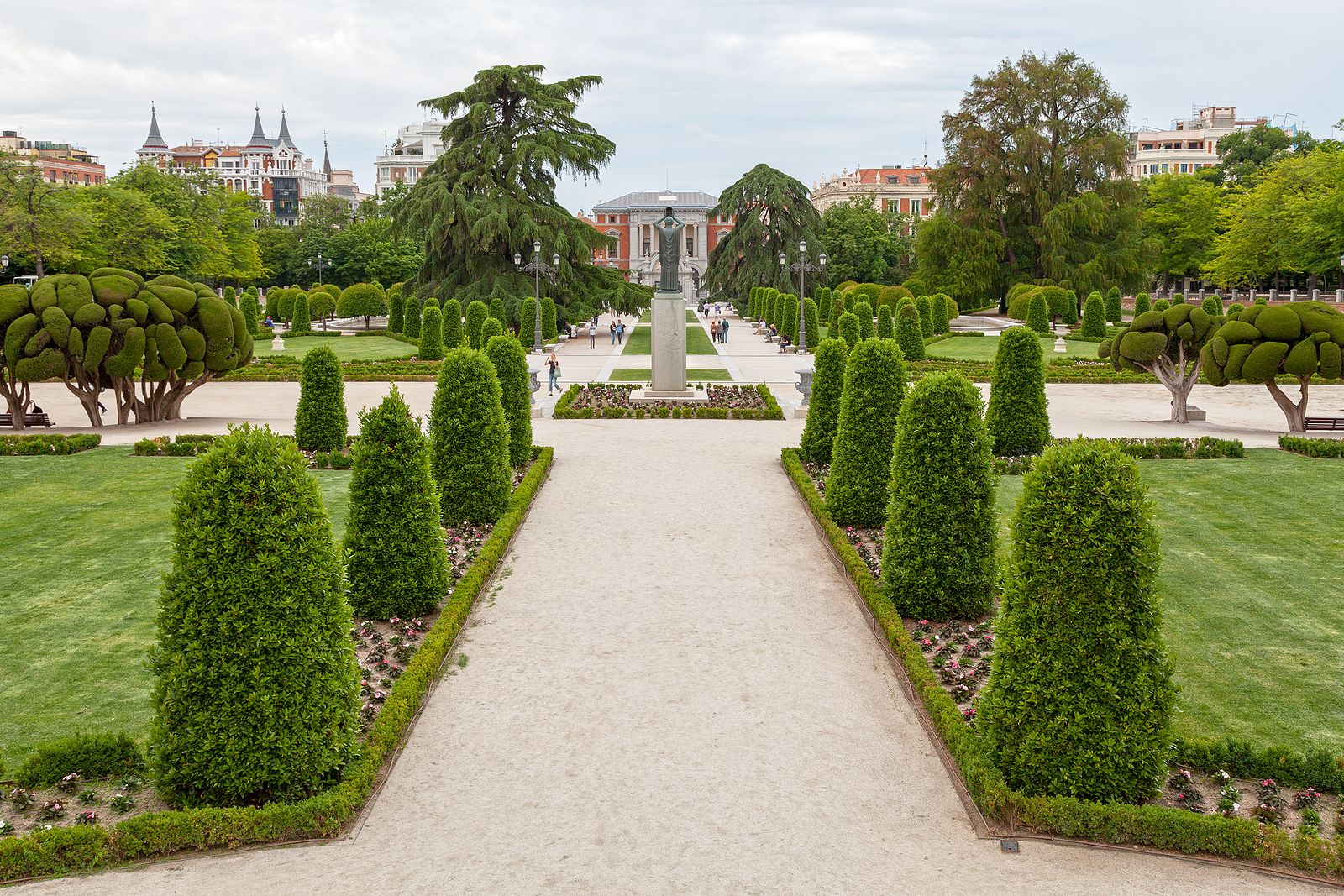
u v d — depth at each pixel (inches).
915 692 383.9
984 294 2859.3
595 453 879.1
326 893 262.8
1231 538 589.9
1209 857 279.7
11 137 6023.6
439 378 620.4
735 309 3511.3
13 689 383.6
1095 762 293.9
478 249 2196.1
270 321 2901.1
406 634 439.8
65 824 292.0
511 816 302.8
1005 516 639.1
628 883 268.7
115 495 695.7
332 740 306.0
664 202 5339.6
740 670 413.4
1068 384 1422.2
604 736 355.9
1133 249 2635.3
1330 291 3036.4
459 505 615.5
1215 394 1299.2
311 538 309.0
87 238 2456.9
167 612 297.3
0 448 839.1
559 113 2247.8
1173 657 300.0
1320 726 354.6
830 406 786.2
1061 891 263.9
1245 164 3708.2
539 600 498.0
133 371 937.5
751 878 270.5
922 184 5182.1
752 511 672.4
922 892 263.7
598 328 2866.6
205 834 282.4
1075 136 2694.4
